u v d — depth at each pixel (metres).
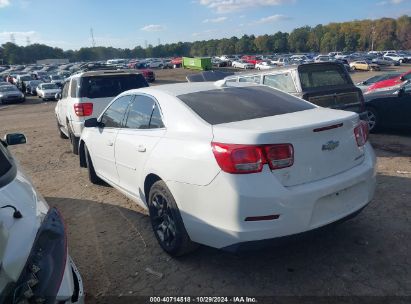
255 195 2.87
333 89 7.07
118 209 5.17
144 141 4.00
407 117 8.36
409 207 4.55
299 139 3.03
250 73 8.32
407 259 3.47
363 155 3.56
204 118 3.50
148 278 3.47
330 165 3.21
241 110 3.66
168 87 4.37
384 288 3.09
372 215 4.39
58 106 10.55
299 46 158.50
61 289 2.04
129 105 4.63
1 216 2.07
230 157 2.94
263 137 2.93
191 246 3.56
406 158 6.70
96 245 4.18
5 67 88.31
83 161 6.48
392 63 56.19
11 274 1.83
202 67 61.28
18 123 16.30
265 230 2.90
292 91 7.11
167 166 3.50
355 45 146.62
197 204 3.21
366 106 8.91
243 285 3.25
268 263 3.55
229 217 2.96
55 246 2.06
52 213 2.27
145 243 4.13
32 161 8.51
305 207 2.97
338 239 3.89
